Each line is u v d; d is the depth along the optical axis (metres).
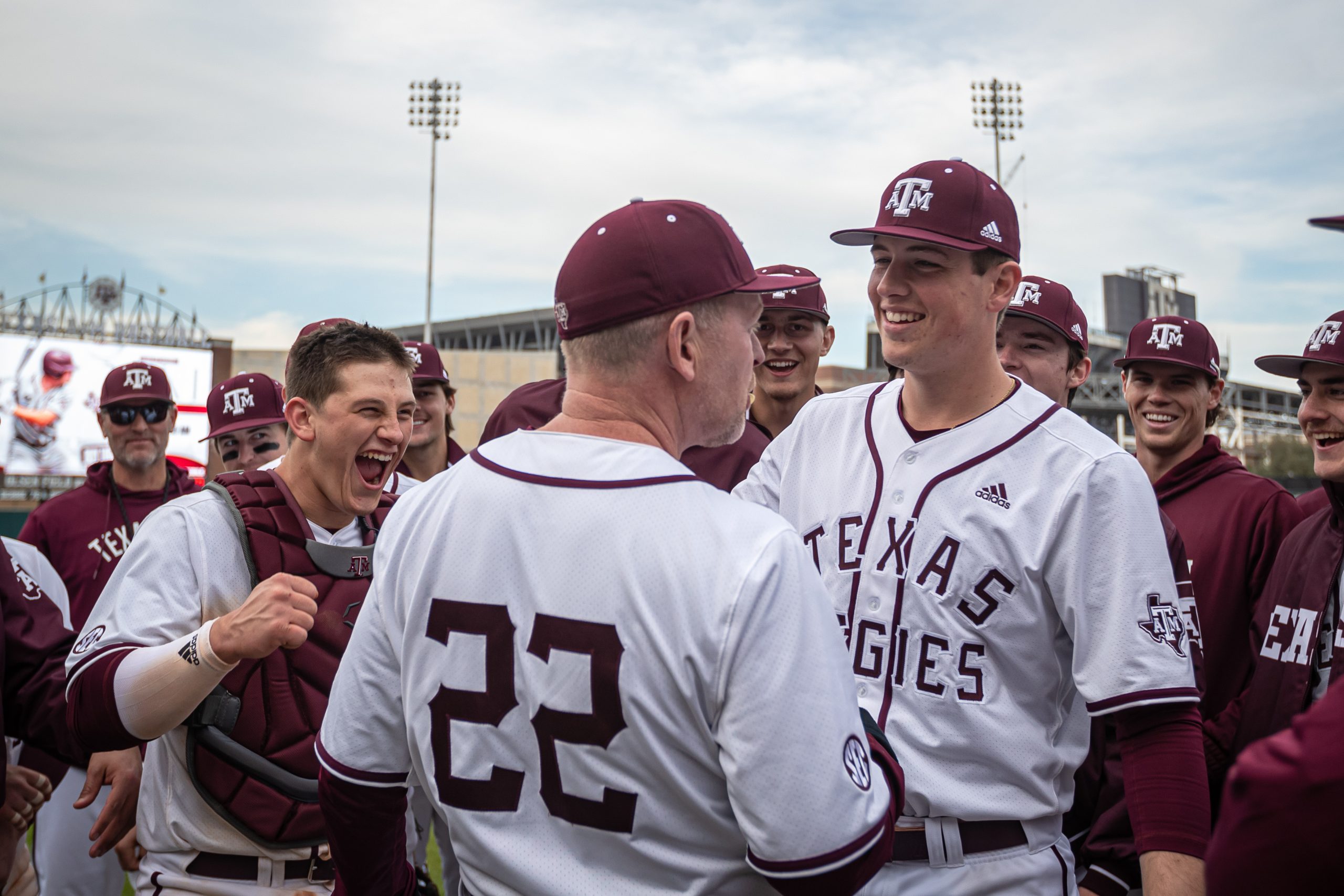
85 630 1.96
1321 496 3.59
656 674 1.09
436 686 1.20
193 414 30.19
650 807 1.11
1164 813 1.45
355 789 1.29
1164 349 3.23
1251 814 0.76
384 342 2.11
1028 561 1.57
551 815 1.14
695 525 1.14
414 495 1.32
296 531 2.05
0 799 2.04
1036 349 2.74
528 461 1.23
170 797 1.96
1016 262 1.69
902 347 1.68
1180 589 2.07
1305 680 2.38
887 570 1.67
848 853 1.07
